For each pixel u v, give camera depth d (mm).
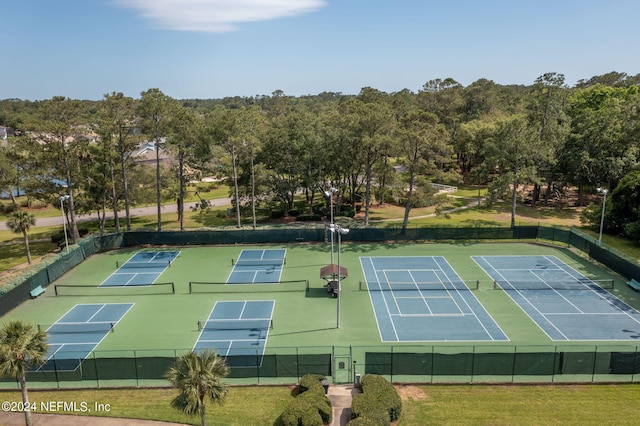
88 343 31531
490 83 139875
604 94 93750
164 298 39250
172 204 84062
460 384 25188
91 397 24312
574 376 25766
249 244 54906
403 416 22391
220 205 82562
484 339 31172
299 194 89812
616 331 32156
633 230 52344
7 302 36781
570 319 34062
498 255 49312
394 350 29781
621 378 25578
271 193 68250
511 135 56750
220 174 65062
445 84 125312
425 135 52875
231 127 65375
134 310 36938
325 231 54781
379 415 20781
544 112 71625
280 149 67250
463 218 66625
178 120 55781
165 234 54625
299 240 55094
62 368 26562
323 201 81125
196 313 36156
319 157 65750
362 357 29000
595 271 43938
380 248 52531
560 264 46094
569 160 67750
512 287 40312
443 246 52906
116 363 25672
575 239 50281
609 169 63750
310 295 39312
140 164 74812
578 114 81562
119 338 32219
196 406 18734
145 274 45188
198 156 63812
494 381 25375
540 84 70688
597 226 58719
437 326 33250
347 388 24906
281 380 25875
